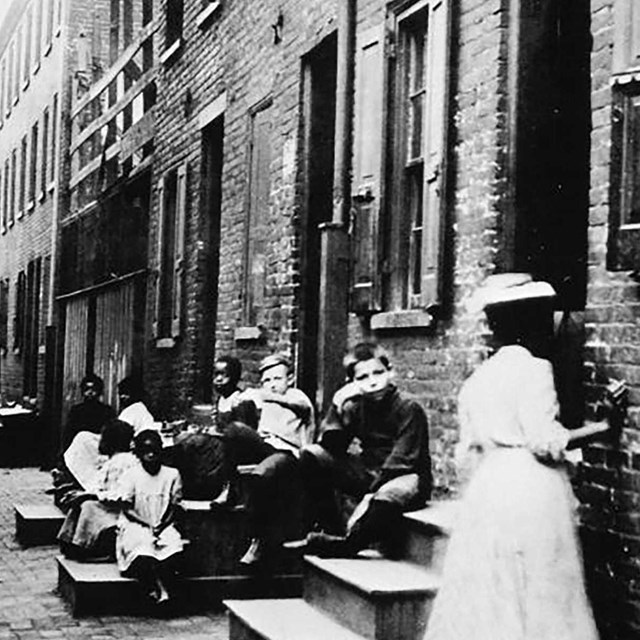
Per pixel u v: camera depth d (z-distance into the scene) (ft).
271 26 38.06
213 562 29.81
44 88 94.89
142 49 60.75
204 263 46.03
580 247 23.71
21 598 30.37
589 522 19.58
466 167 24.94
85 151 72.18
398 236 28.30
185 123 48.44
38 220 94.17
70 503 34.09
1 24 123.24
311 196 35.45
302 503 29.37
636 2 18.42
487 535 17.58
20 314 102.58
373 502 23.25
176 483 29.96
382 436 24.73
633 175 18.34
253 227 39.60
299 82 35.40
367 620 21.09
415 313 26.32
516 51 23.70
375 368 24.70
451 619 17.78
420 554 22.75
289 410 29.68
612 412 18.90
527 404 17.92
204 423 43.19
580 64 23.89
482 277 24.04
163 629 27.12
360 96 29.89
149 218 53.36
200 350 45.93
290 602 24.17
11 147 116.26
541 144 23.73
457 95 25.45
